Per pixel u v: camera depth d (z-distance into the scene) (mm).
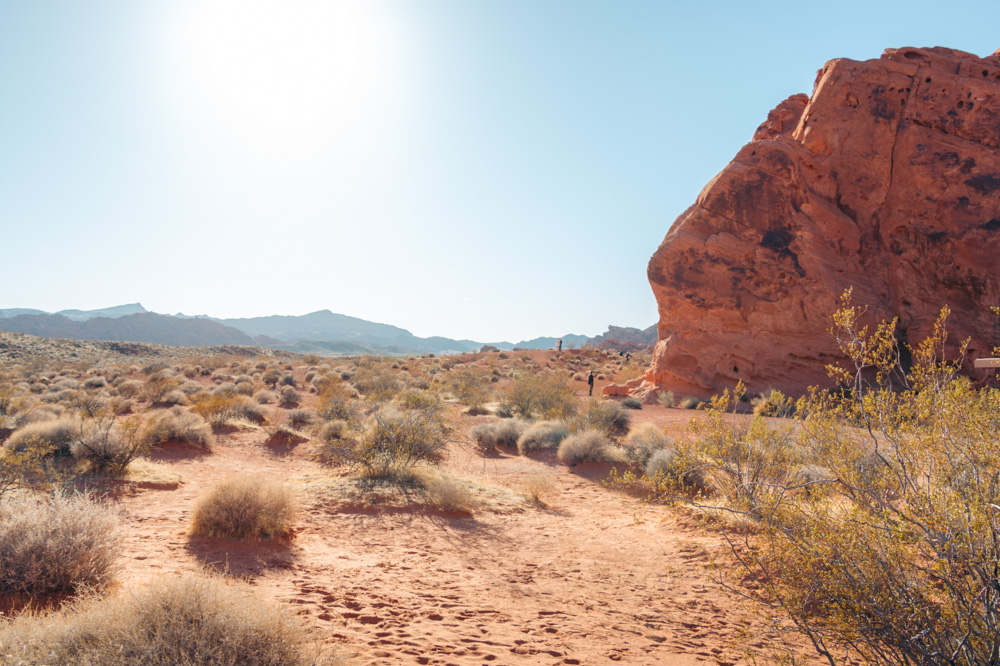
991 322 22469
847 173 26922
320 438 17750
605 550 8680
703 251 29281
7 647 2799
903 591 3141
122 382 33750
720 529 5227
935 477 3396
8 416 19875
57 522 4840
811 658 4730
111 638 2887
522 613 5895
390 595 5961
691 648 5168
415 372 42438
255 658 3012
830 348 25500
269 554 7016
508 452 18875
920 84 25766
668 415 25281
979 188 23891
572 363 59688
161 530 7734
